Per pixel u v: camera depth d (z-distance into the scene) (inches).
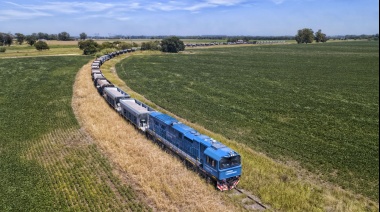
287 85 2802.7
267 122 1678.2
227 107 1989.4
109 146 1328.7
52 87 2677.2
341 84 2856.8
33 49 6796.3
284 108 1971.0
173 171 1082.7
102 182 1045.2
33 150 1341.0
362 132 1512.1
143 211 876.6
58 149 1343.5
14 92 2479.1
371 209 873.5
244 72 3666.3
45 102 2143.2
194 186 979.9
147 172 1069.8
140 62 4598.9
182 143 1192.8
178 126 1251.8
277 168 1119.6
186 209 872.3
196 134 1155.3
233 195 959.6
